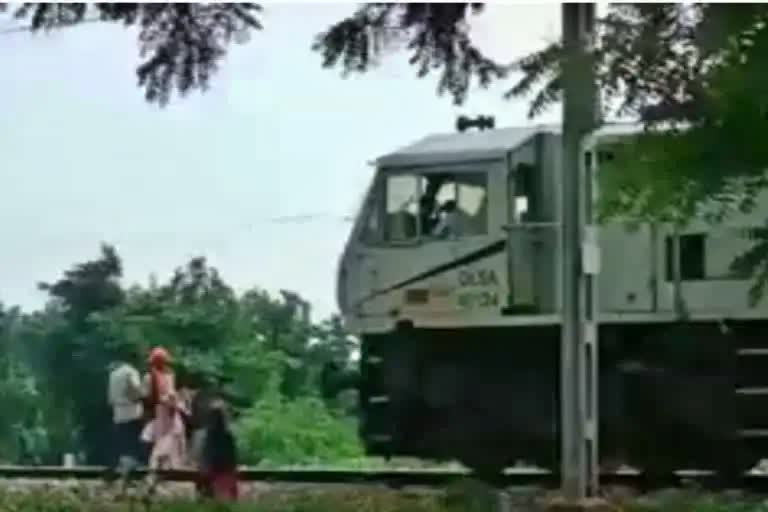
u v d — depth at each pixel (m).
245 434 37.25
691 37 3.49
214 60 6.51
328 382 22.89
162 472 18.73
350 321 22.05
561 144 4.21
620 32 3.60
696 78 3.46
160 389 20.80
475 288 21.12
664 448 19.94
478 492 11.55
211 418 16.69
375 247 21.92
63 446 43.09
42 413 44.41
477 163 21.14
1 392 44.41
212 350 44.97
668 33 3.53
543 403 20.52
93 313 45.62
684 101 3.49
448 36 5.98
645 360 19.95
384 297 21.77
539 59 3.80
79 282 46.75
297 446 37.31
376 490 15.54
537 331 20.59
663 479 20.02
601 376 20.16
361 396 21.77
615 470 20.30
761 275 3.83
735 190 3.50
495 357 20.89
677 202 3.57
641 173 3.57
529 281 20.64
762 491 17.66
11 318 46.34
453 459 21.02
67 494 14.58
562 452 16.48
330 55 6.12
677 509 10.74
